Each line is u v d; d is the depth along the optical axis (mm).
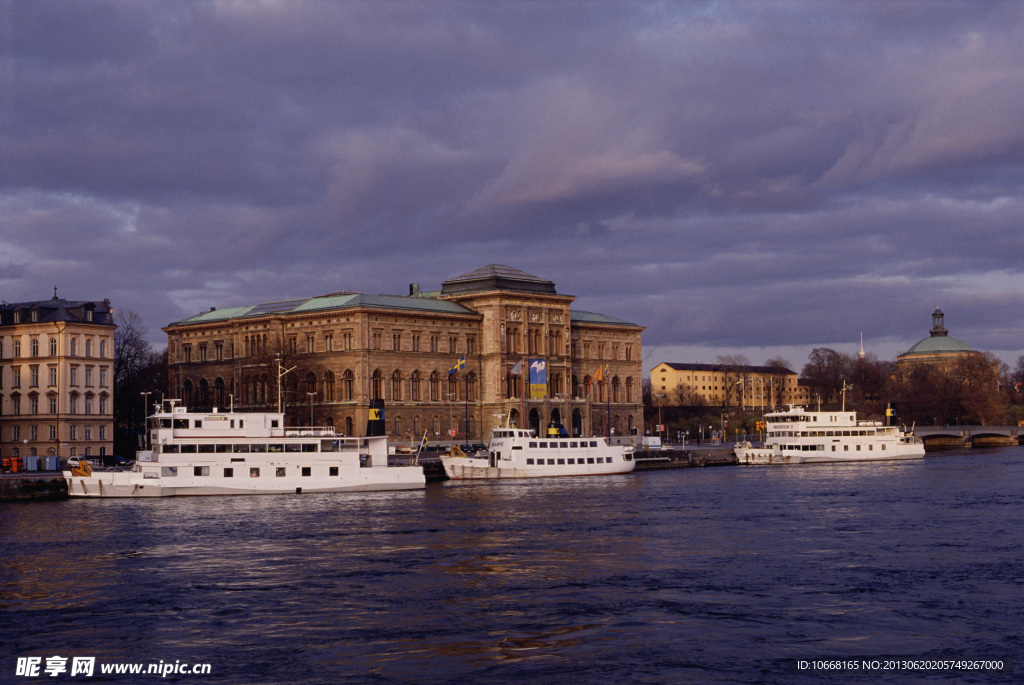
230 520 127750
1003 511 135000
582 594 85875
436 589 88062
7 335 199000
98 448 199500
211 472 152625
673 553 103688
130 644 73062
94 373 199500
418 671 67312
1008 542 109125
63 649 72188
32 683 66312
